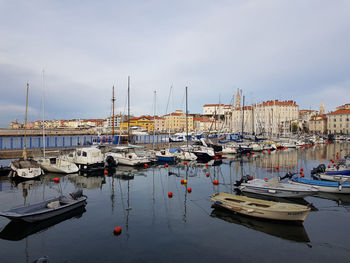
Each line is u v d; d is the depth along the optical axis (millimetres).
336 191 19875
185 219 14805
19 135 89375
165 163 37594
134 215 15492
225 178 26641
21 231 13172
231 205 15156
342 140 97688
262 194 19250
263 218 14406
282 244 11742
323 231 13148
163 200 18594
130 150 36719
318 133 133375
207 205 17391
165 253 10914
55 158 31594
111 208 16781
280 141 67500
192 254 10828
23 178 25422
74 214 15641
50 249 11359
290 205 14438
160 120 163000
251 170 31609
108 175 28391
